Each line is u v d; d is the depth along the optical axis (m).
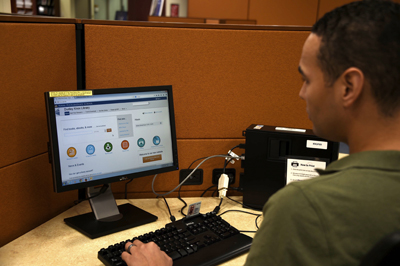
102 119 1.08
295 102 1.38
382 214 0.42
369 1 0.47
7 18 0.96
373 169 0.45
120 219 1.13
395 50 0.43
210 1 4.43
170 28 1.25
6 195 0.99
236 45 1.30
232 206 1.29
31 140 1.07
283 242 0.45
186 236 0.99
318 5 4.52
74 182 1.04
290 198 0.46
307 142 1.17
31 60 1.04
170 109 1.20
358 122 0.48
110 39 1.22
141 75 1.27
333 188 0.45
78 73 1.23
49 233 1.05
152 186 1.30
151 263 0.81
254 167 1.24
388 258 0.40
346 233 0.43
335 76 0.48
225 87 1.33
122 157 1.12
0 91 0.94
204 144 1.37
